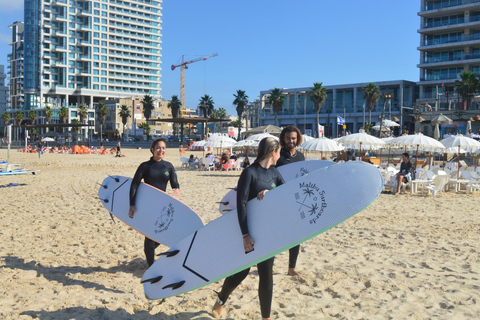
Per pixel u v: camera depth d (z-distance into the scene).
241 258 3.05
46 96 131.88
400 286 4.38
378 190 2.72
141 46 146.88
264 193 3.10
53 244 6.31
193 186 14.89
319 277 4.67
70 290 4.29
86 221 8.06
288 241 2.91
